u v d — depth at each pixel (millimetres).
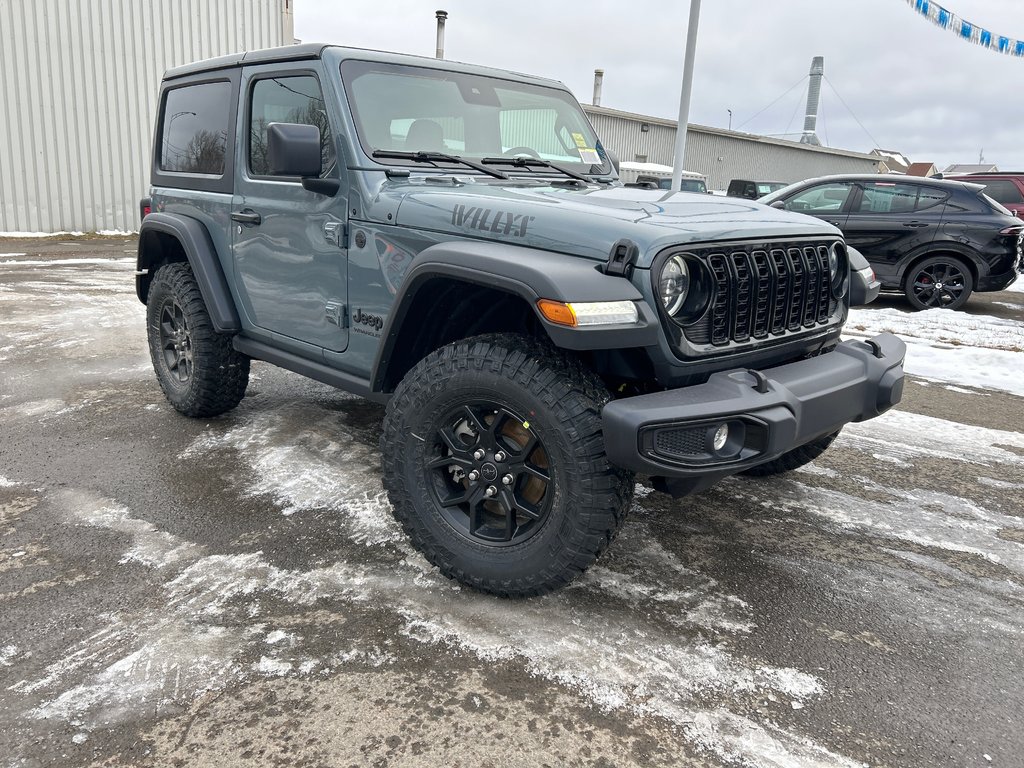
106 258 11336
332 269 3168
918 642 2426
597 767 1850
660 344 2293
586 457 2258
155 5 14367
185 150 4176
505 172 3359
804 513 3365
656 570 2832
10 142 13289
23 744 1874
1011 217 8648
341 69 3145
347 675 2160
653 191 3271
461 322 2869
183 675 2143
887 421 4711
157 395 4793
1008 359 6227
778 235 2650
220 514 3152
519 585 2467
